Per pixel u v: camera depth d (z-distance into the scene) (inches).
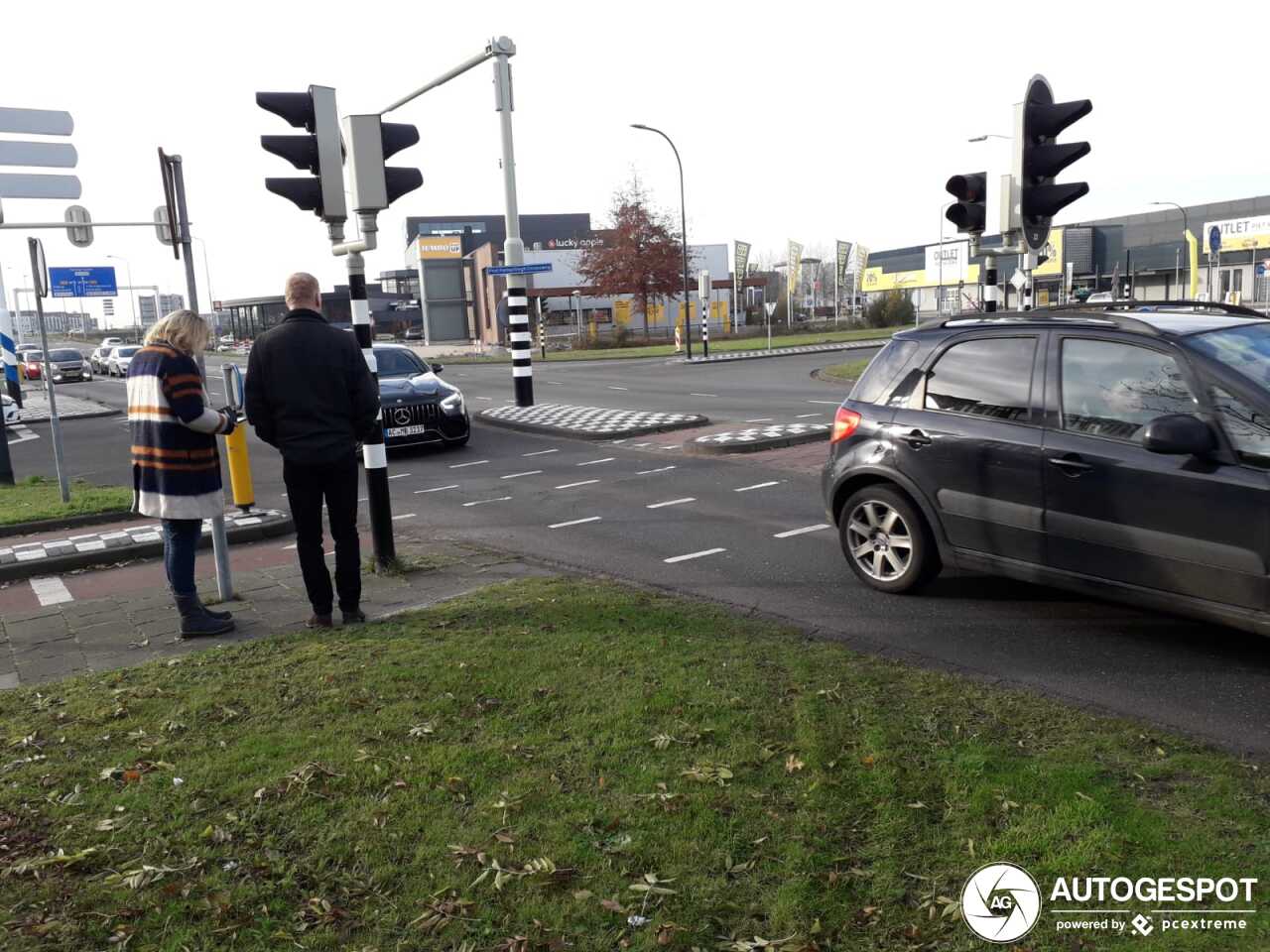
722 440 470.9
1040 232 342.0
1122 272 2188.7
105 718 159.6
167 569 207.8
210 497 206.4
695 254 2308.1
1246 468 162.1
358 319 249.1
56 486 458.6
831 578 245.1
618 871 111.3
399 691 165.0
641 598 222.1
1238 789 127.3
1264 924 100.5
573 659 178.2
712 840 116.5
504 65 652.1
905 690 163.0
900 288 2726.4
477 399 883.4
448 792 129.4
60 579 275.4
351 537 209.9
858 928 101.3
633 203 1910.7
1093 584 187.3
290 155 231.6
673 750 140.3
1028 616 209.5
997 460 200.2
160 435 199.0
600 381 1056.2
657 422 565.9
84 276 866.1
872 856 113.6
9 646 209.9
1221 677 171.9
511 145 669.3
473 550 285.1
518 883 109.2
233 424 207.2
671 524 317.7
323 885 110.3
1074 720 150.3
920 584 225.3
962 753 137.9
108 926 103.4
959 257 2000.5
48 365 378.9
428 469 471.8
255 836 120.5
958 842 115.9
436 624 205.5
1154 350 179.5
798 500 346.9
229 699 165.0
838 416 240.8
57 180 466.3
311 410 199.5
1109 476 180.4
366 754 140.9
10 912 105.9
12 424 837.8
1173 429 162.9
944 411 215.2
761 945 98.1
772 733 145.9
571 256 2363.4
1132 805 122.9
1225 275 1971.0
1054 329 197.9
